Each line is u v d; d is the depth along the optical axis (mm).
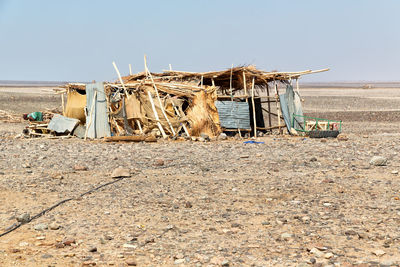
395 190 15219
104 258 9609
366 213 12625
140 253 9875
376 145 27078
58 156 23547
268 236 10875
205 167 19922
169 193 15266
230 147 27219
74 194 15211
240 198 14547
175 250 10031
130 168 19859
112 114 34750
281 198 14492
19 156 23500
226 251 9930
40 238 10836
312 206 13469
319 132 32812
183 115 34156
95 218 12492
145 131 33844
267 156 23062
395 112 60688
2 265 9211
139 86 34625
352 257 9391
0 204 14000
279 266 9031
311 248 9828
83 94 38594
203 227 11656
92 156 23516
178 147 27375
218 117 34719
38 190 15773
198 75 36406
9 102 69500
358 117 57375
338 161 21078
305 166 20031
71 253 9828
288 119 37344
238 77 36625
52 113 41031
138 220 12281
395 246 10000
